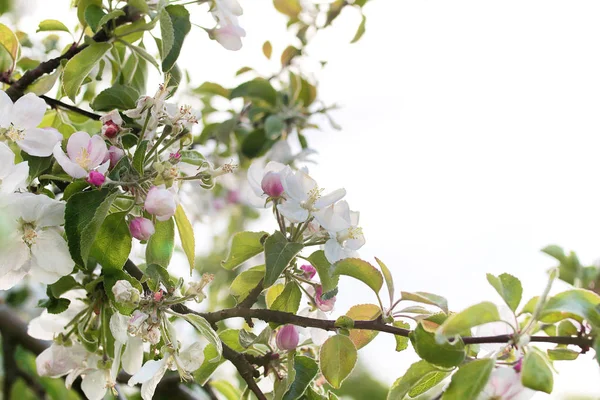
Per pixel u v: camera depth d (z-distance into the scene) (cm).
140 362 146
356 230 147
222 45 156
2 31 157
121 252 144
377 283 144
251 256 151
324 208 146
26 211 142
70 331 149
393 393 142
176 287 144
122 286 142
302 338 152
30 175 145
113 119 146
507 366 139
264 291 153
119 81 159
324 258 147
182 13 152
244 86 192
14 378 174
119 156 144
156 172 144
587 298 137
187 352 147
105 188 142
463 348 138
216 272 191
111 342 148
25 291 185
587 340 138
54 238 143
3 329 174
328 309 149
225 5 155
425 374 142
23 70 169
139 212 148
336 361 145
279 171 148
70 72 151
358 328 144
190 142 149
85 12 152
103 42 152
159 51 155
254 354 152
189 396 165
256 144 194
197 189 189
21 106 144
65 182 149
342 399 185
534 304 138
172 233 148
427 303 142
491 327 142
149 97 146
